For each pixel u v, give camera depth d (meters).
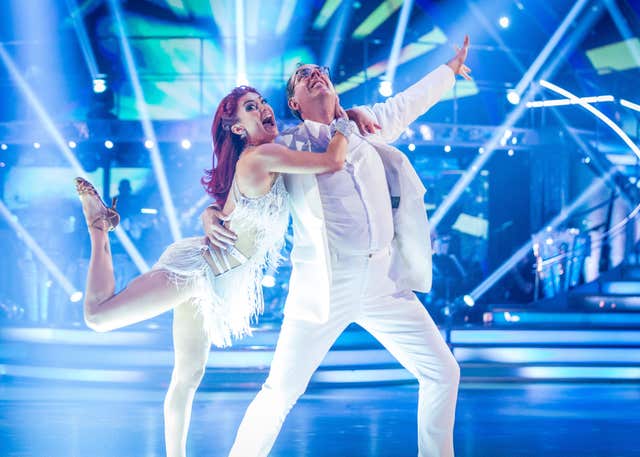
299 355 3.07
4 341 8.42
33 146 11.37
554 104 11.07
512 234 12.06
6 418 5.59
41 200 11.77
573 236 11.06
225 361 7.66
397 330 3.17
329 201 3.10
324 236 3.03
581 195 11.54
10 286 10.59
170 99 12.04
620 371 8.31
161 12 11.80
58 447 4.47
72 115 11.83
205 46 11.88
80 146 11.47
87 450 4.39
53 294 10.27
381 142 3.44
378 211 3.14
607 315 9.38
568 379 8.26
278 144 3.04
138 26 11.86
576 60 12.05
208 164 11.59
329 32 11.95
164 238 11.24
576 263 11.03
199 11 11.71
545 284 11.16
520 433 5.01
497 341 8.73
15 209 11.79
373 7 11.87
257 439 3.06
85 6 11.73
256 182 3.05
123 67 11.88
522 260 11.55
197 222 11.47
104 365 7.87
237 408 6.17
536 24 11.98
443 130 10.86
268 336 8.09
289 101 3.37
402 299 3.19
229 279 3.20
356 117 3.35
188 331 3.23
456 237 11.61
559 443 4.66
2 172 11.80
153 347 7.88
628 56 11.90
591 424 5.38
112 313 3.08
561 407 6.25
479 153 11.80
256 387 7.46
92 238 3.19
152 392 7.25
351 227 3.09
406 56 12.03
